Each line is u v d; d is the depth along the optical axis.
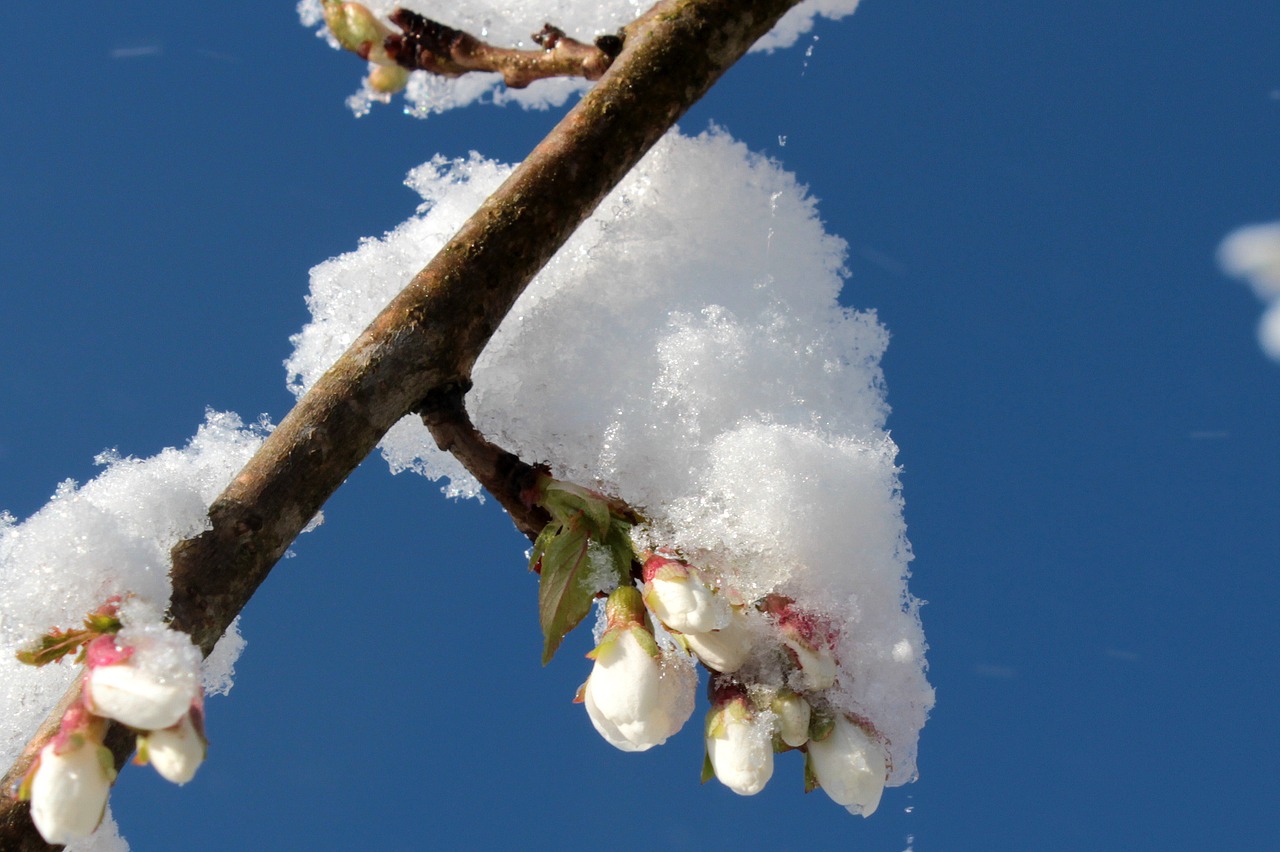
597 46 0.39
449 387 0.37
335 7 0.40
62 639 0.35
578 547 0.37
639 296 0.39
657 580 0.37
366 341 0.36
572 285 0.39
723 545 0.37
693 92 0.38
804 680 0.37
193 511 0.36
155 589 0.35
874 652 0.37
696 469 0.38
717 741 0.37
